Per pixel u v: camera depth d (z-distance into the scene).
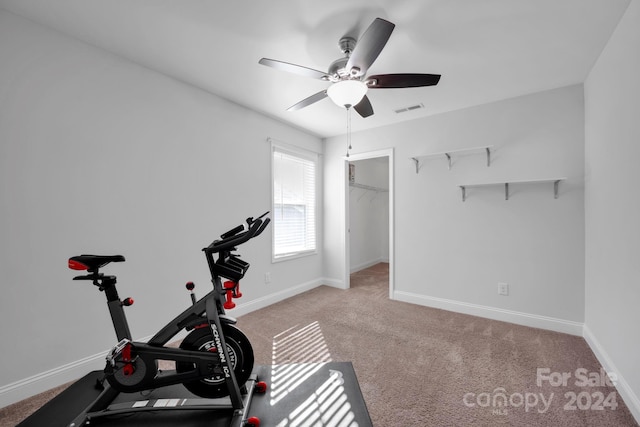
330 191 4.42
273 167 3.57
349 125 3.82
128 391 1.50
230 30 1.90
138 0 1.62
